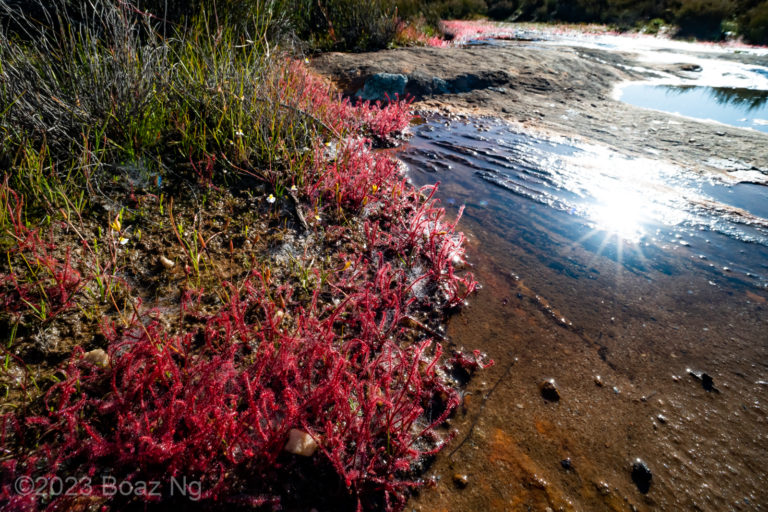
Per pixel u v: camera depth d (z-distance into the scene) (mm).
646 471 1713
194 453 1533
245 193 3078
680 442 1825
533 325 2406
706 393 2039
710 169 4297
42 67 2977
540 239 3176
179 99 3480
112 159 2941
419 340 2258
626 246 3111
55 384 1661
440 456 1750
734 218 3436
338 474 1608
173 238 2576
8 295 1975
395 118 5016
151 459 1464
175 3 4648
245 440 1551
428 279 2693
